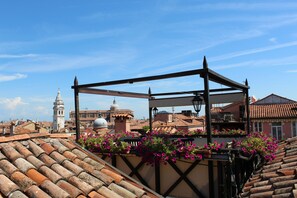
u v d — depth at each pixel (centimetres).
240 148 671
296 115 2631
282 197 423
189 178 672
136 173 743
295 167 531
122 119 1845
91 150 743
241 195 528
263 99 3356
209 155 595
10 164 345
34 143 422
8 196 288
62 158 402
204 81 623
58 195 305
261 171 629
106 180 383
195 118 3641
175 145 624
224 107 3195
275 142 793
